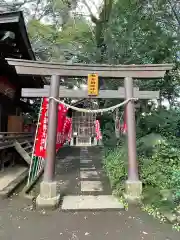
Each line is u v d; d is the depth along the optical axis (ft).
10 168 30.27
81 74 19.56
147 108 37.99
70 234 12.92
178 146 25.44
